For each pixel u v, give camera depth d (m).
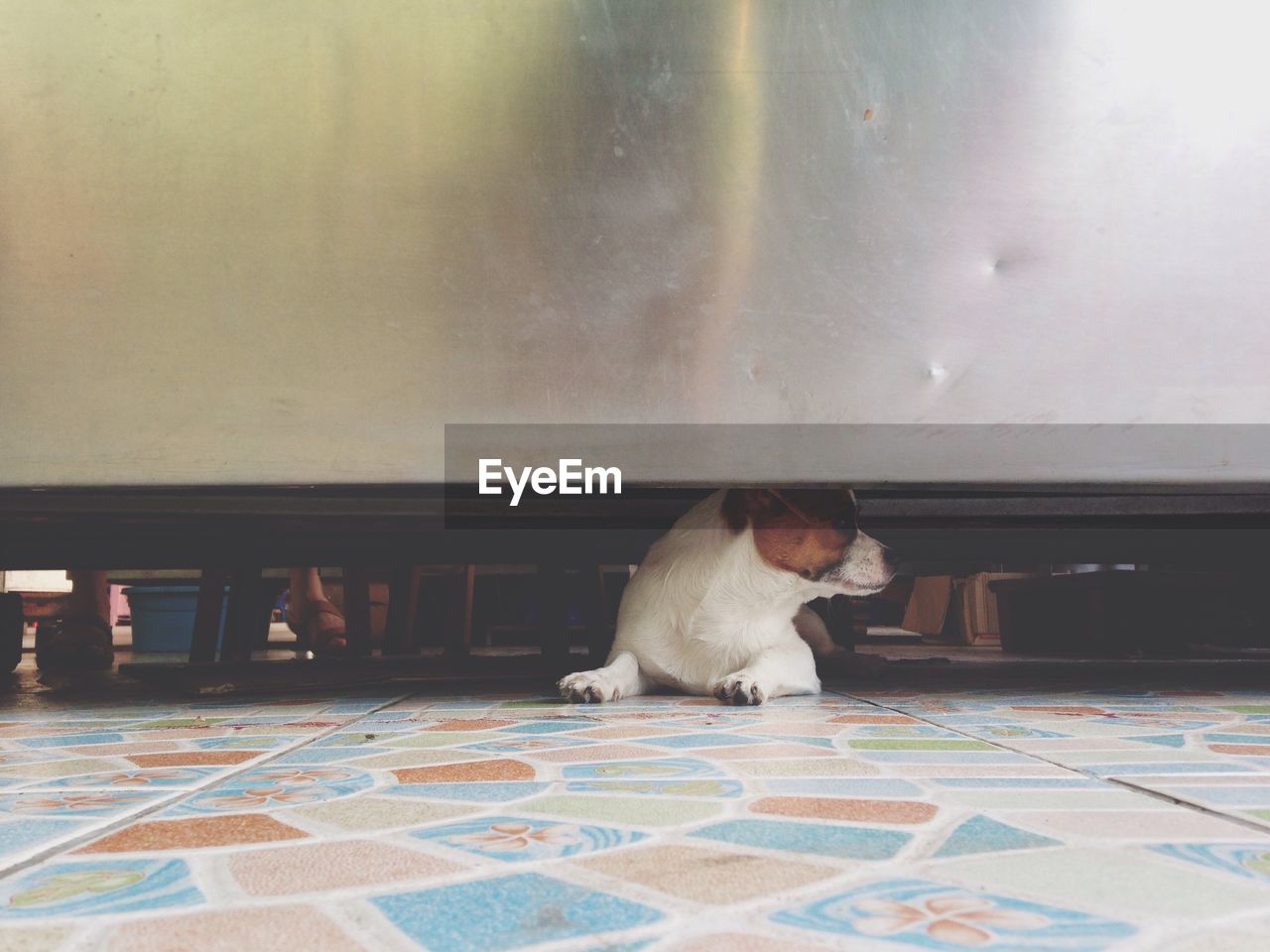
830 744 1.62
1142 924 0.67
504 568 5.56
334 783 1.26
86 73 1.90
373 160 1.92
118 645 6.96
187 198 1.93
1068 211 1.96
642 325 1.96
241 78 1.91
